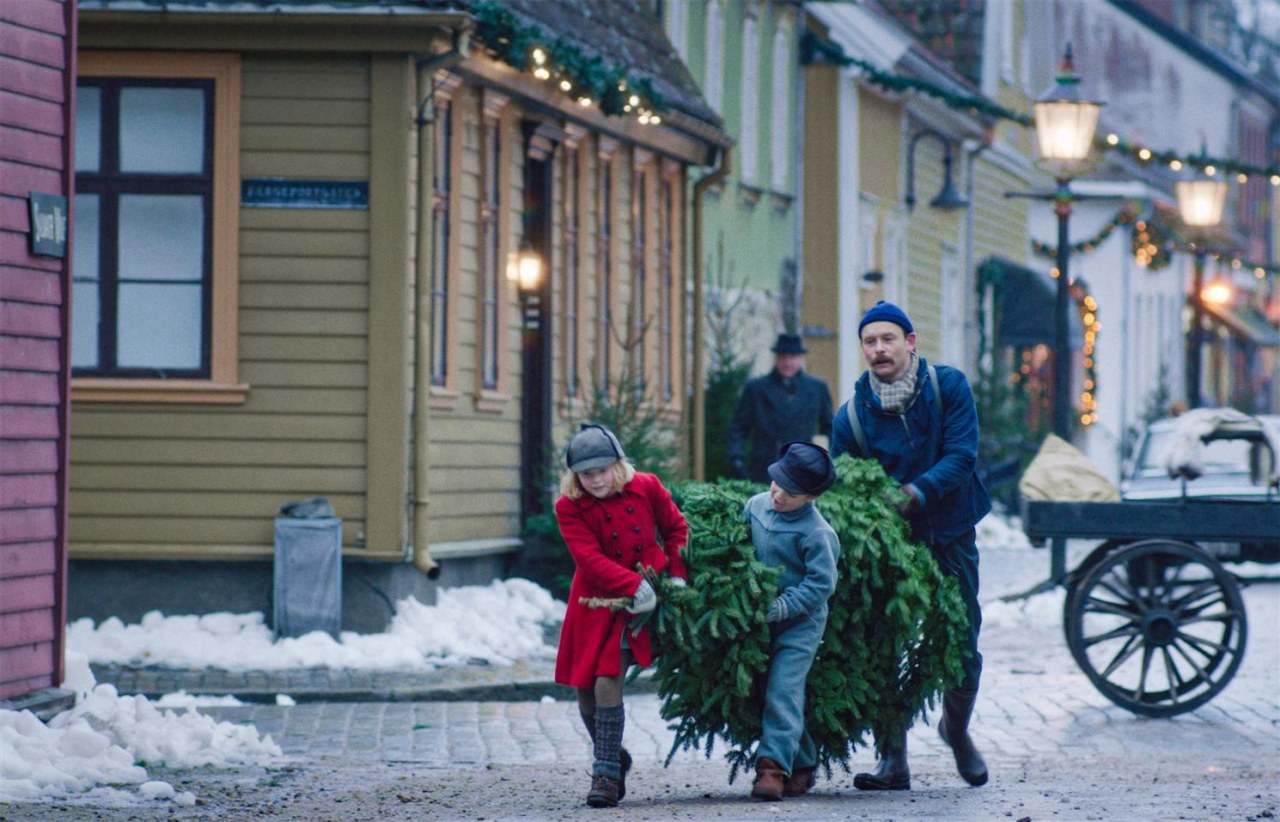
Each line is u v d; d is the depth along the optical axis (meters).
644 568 12.62
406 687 18.77
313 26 20.84
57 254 14.99
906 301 47.69
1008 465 39.50
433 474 22.45
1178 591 24.81
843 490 12.98
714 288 35.53
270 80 21.14
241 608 21.03
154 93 21.28
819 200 41.38
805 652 12.75
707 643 12.66
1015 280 57.03
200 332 21.23
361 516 21.05
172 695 18.16
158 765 14.30
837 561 12.78
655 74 28.70
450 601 22.48
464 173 23.44
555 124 25.88
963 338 53.38
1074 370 60.16
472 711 18.12
